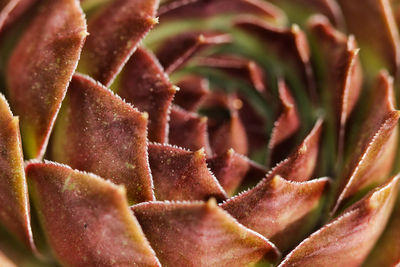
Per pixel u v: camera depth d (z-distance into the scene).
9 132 0.09
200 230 0.09
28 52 0.09
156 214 0.09
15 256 0.09
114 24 0.09
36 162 0.09
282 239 0.09
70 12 0.09
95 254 0.09
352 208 0.09
